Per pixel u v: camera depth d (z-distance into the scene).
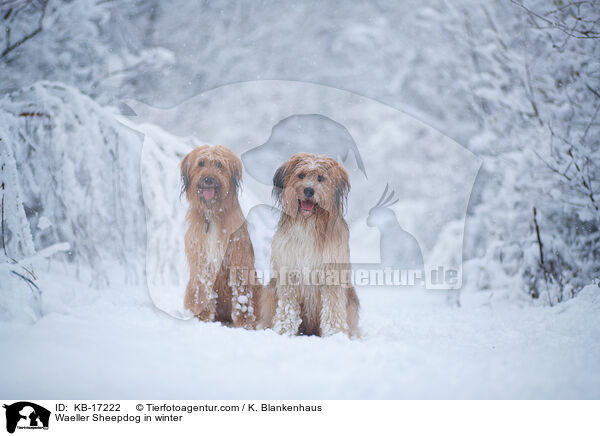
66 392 2.26
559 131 7.28
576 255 6.80
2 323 3.35
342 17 10.08
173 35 9.80
